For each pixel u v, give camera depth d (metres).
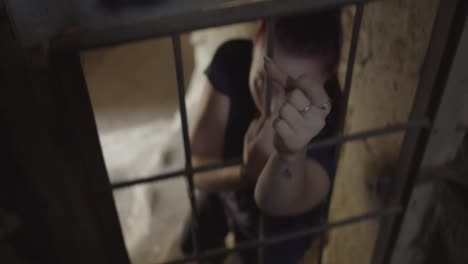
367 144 1.17
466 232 1.02
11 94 0.60
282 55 0.77
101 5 0.59
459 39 0.78
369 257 1.28
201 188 1.02
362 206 1.27
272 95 0.71
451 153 0.96
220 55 0.97
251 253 1.18
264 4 0.65
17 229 0.73
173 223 2.05
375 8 1.00
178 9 0.62
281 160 0.61
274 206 0.71
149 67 3.76
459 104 0.88
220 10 0.63
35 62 0.59
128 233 2.12
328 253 1.60
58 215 0.75
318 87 0.51
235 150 1.00
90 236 0.81
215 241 1.37
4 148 0.65
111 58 3.86
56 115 0.64
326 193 0.84
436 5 0.81
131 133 3.00
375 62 1.05
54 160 0.68
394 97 1.01
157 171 2.29
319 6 0.66
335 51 0.80
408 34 0.91
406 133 0.96
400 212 1.08
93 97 3.47
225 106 0.96
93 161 0.74
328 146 0.90
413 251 1.17
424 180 1.00
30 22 0.55
